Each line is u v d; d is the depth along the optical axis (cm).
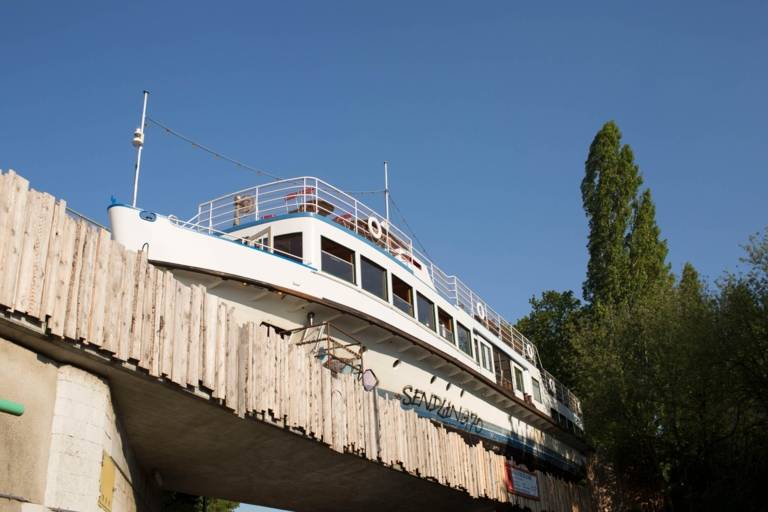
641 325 3030
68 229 965
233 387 1233
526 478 2483
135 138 1920
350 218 2370
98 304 990
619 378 2955
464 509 2411
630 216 4312
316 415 1452
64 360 990
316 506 2095
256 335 1322
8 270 867
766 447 2556
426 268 2739
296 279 1962
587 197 4425
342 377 1589
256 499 1938
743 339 2497
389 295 2275
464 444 2105
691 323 2669
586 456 3862
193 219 2064
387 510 2250
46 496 927
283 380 1374
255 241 2088
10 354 911
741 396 2602
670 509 2853
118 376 1062
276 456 1529
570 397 4050
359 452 1595
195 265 1805
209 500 3859
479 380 2697
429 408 2436
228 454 1484
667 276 4169
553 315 5188
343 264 2148
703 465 2783
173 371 1102
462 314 2816
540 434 3462
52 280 925
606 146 4431
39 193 930
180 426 1283
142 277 1080
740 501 2525
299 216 2089
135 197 1833
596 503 3222
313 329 2005
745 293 2541
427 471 1845
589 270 4306
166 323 1110
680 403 2739
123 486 1245
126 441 1266
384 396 2222
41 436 935
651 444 2958
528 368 3444
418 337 2373
